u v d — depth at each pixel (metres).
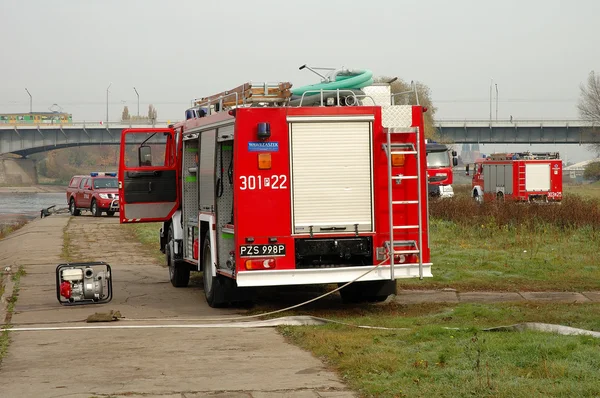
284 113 12.57
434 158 43.59
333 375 8.58
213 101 14.32
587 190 76.12
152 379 8.52
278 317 12.75
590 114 104.75
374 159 12.79
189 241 16.03
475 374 8.03
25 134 115.31
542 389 7.41
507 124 106.75
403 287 15.93
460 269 17.84
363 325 11.50
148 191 17.34
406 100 14.20
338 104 12.84
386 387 7.85
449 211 30.53
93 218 43.00
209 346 10.30
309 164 12.62
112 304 14.69
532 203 30.09
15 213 63.06
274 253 12.53
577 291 15.17
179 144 17.23
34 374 8.81
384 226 12.79
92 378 8.59
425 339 10.06
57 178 179.62
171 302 14.91
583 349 8.89
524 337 9.65
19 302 15.04
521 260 18.97
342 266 12.88
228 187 13.66
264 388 8.05
